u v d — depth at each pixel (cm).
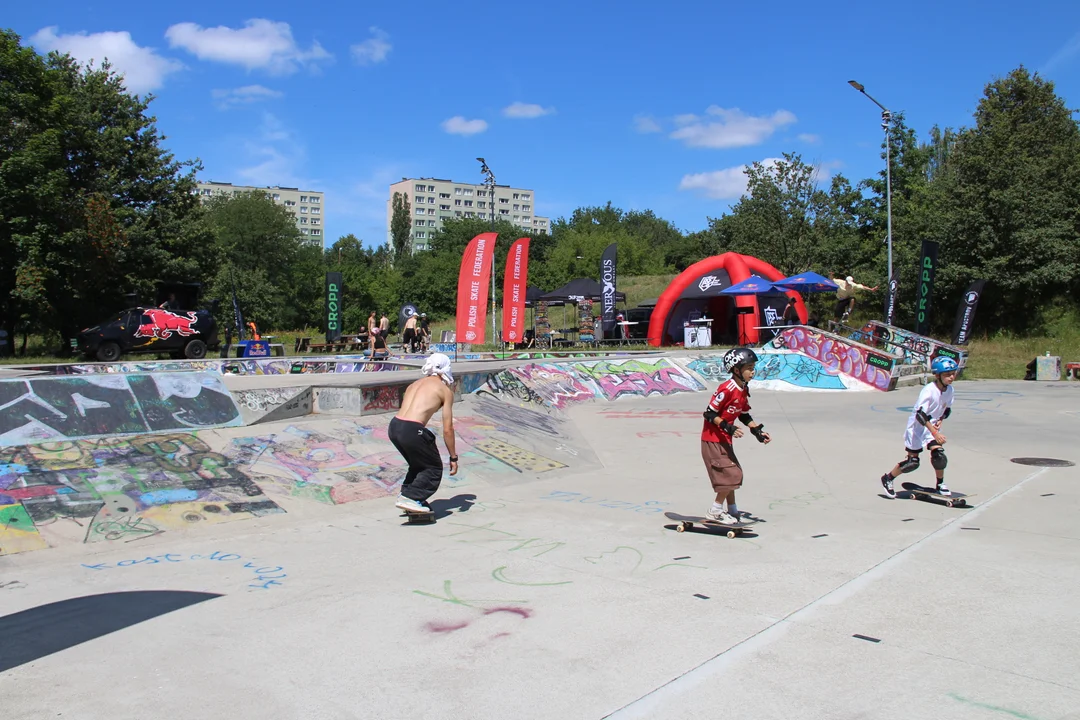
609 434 1242
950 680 352
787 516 698
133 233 2922
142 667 371
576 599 468
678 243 8644
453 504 753
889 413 1473
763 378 2045
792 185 4031
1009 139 3098
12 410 737
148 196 3297
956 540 605
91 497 651
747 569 529
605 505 752
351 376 1355
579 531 645
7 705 331
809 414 1471
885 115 2569
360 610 450
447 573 524
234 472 754
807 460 995
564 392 1614
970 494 787
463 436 994
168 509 657
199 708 329
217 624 429
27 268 2405
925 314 2467
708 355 2134
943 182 3378
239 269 5791
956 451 1045
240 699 337
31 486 646
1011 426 1272
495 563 548
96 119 3170
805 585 492
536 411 1349
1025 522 666
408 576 518
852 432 1230
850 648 389
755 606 453
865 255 3853
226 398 911
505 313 2928
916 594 473
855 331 2525
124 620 435
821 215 4038
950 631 411
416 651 389
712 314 3425
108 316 2916
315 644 399
